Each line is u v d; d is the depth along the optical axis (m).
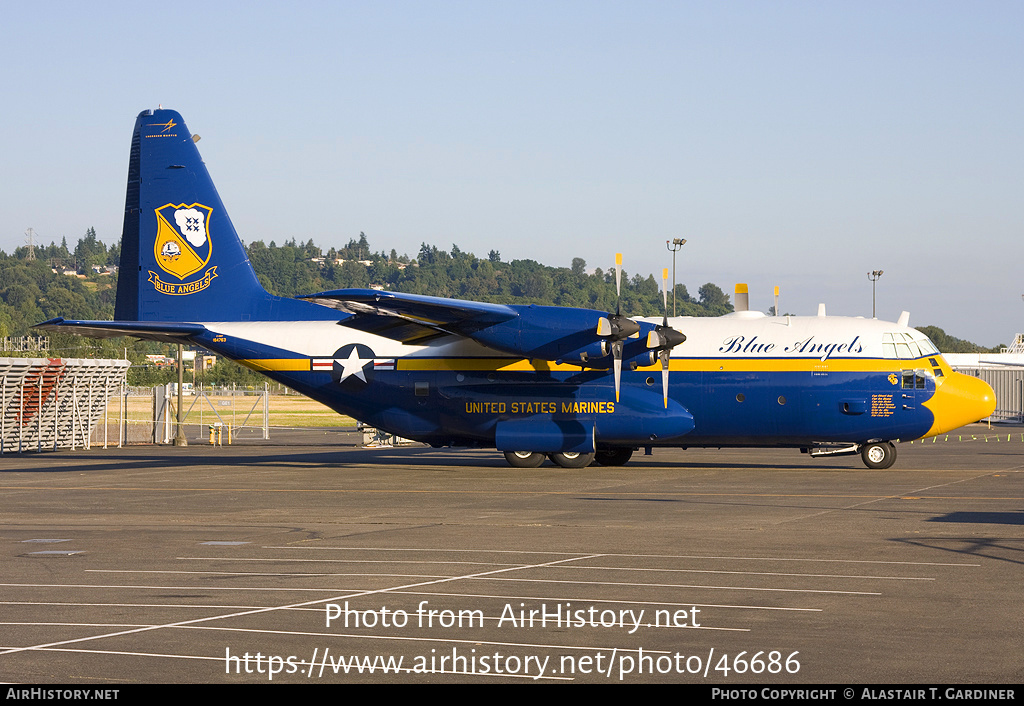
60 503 33.00
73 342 168.12
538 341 43.50
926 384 43.75
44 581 19.12
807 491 35.09
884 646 14.20
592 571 19.88
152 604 17.09
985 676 12.83
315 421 111.75
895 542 23.23
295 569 20.30
